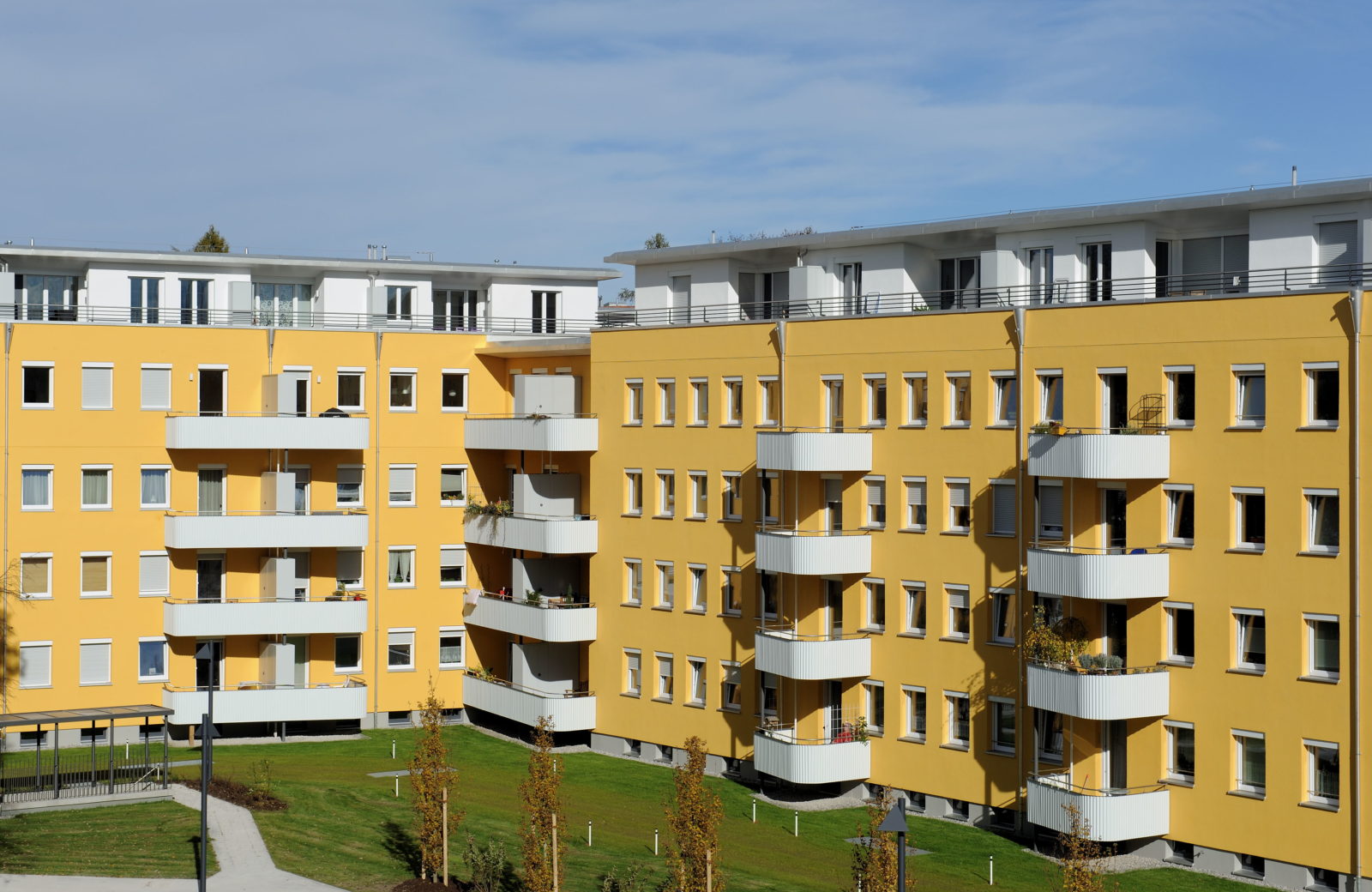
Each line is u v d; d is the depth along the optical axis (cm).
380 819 4647
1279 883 4088
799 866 4291
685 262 5834
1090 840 4219
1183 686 4278
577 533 5781
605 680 5803
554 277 6812
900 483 4912
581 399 6031
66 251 6081
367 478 6194
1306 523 4050
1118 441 4259
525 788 3747
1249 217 4500
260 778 5122
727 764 5406
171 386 5950
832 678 4956
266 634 5950
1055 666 4369
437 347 6294
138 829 4453
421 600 6272
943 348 4797
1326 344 4000
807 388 5131
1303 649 4053
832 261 5394
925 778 4856
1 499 5712
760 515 5288
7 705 5738
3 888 3891
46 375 5791
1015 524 4625
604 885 3847
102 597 5866
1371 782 3919
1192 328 4244
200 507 6006
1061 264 4800
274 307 6594
